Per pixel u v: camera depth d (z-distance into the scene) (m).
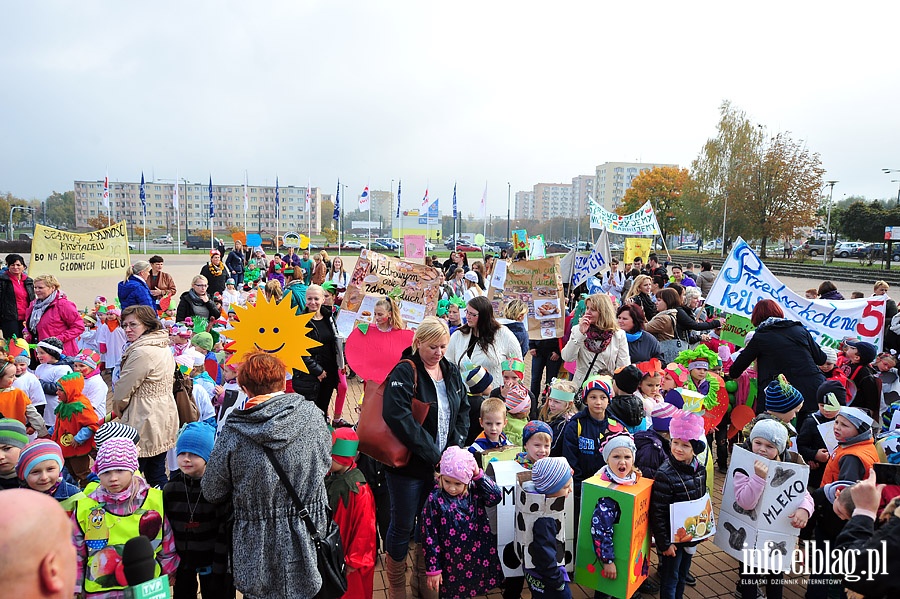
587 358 6.17
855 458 3.82
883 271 36.09
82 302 19.38
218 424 5.02
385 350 4.60
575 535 4.01
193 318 8.63
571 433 4.22
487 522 3.71
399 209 44.44
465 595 3.68
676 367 5.68
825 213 60.12
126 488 3.15
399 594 3.87
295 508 2.90
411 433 3.65
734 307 7.61
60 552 1.52
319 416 3.12
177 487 3.30
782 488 3.66
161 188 117.81
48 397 5.74
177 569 3.31
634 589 3.59
